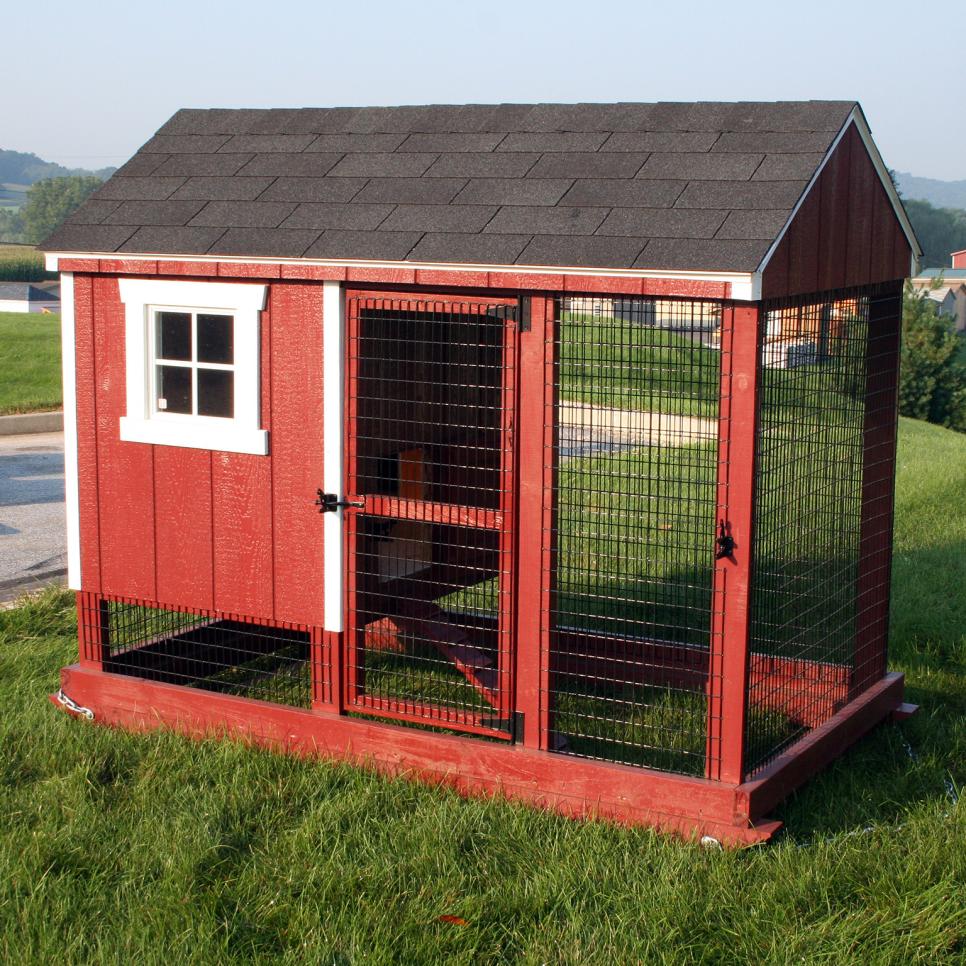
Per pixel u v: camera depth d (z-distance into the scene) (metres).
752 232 4.79
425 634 6.59
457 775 5.66
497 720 5.69
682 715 6.56
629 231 5.05
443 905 4.55
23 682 7.12
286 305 5.86
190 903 4.55
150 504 6.37
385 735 5.81
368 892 4.65
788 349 6.37
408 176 5.96
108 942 4.32
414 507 5.71
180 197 6.34
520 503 5.45
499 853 4.99
